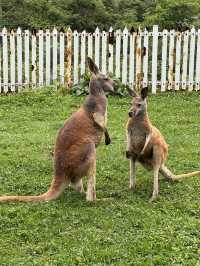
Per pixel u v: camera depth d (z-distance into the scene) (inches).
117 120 436.8
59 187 282.7
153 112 457.7
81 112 289.9
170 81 530.0
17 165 334.0
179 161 345.4
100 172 325.4
